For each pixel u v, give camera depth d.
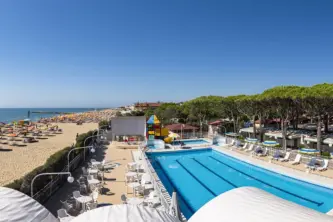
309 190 18.09
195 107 49.09
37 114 195.88
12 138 41.44
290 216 4.86
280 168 21.31
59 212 11.09
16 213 6.64
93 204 12.53
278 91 30.66
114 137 37.81
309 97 25.53
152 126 39.19
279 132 36.03
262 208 5.40
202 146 34.25
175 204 10.18
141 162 23.88
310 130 38.06
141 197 14.70
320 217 4.74
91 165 20.88
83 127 70.38
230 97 45.53
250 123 53.09
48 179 14.97
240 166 25.17
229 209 5.70
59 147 35.06
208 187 18.77
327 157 22.75
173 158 29.30
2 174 20.53
